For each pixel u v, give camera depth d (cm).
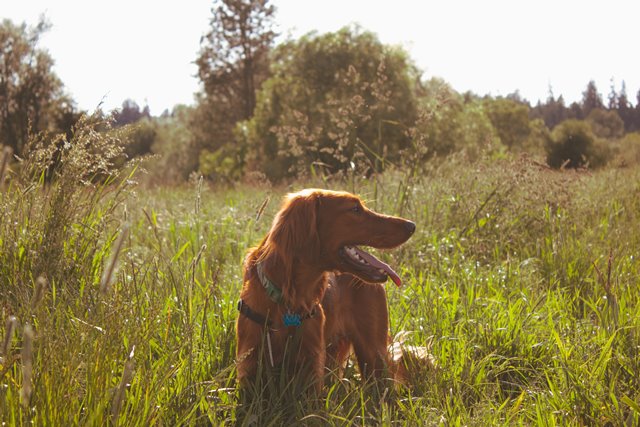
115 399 219
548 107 13900
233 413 293
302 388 312
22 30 2158
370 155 1852
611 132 10150
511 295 480
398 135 1958
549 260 547
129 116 8750
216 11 4047
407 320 416
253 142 2459
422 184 729
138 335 281
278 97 2356
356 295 373
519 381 366
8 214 375
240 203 815
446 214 657
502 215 651
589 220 691
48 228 373
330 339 362
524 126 5281
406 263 537
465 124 2377
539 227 636
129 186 421
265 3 4072
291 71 2330
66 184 379
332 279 369
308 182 789
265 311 316
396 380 350
